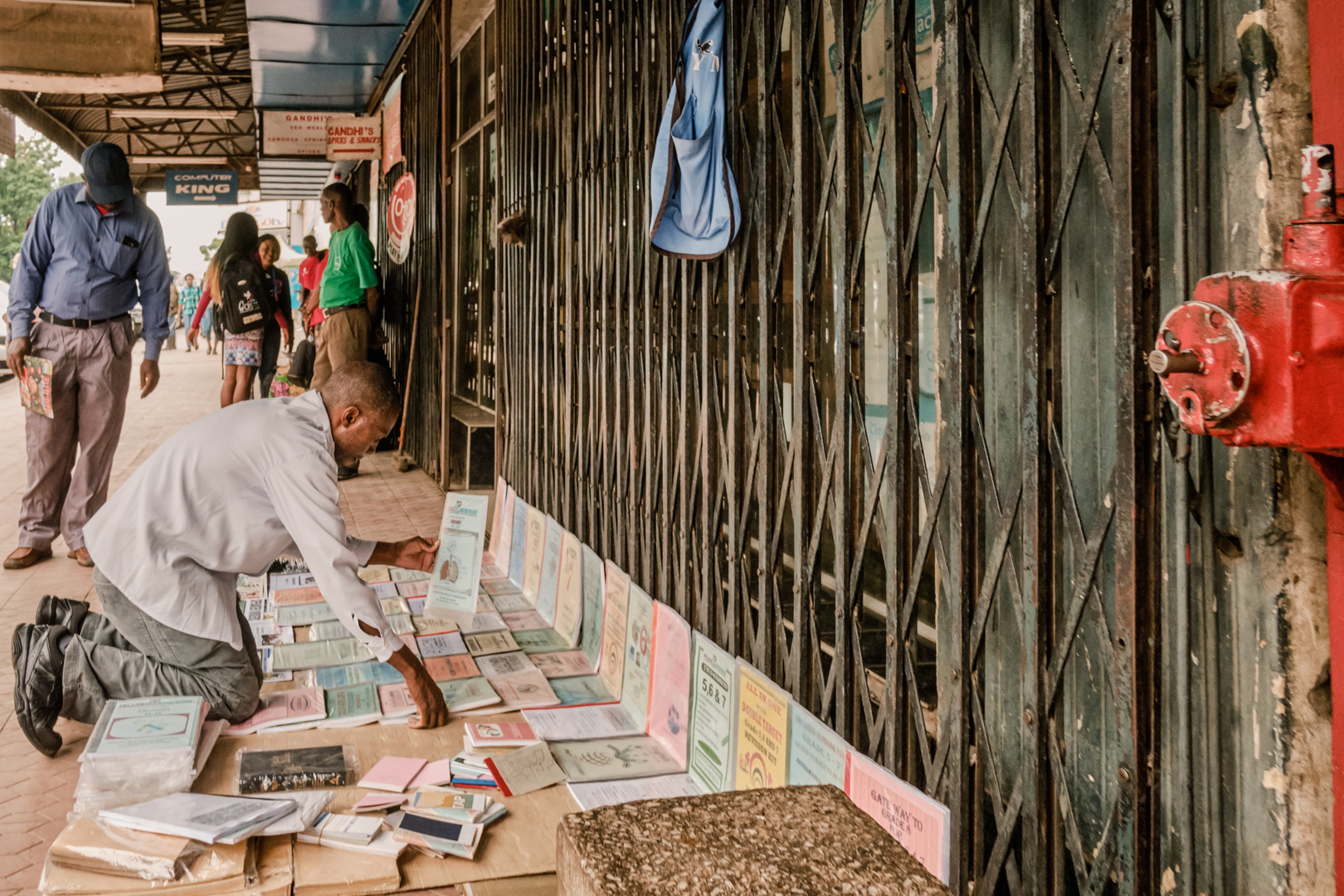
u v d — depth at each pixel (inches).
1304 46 51.2
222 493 122.6
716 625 121.6
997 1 74.7
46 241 206.8
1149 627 61.2
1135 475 60.0
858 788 83.8
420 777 112.7
